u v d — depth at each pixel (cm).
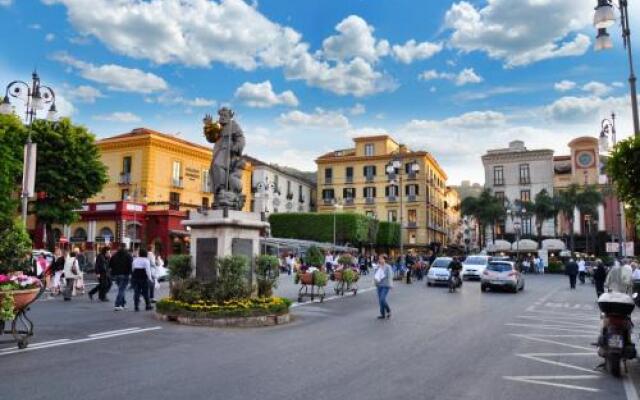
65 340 948
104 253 1697
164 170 4728
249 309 1183
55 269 1759
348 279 2105
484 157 7144
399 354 885
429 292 2394
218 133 1388
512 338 1076
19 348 859
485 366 802
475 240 9175
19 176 3097
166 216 4003
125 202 3931
